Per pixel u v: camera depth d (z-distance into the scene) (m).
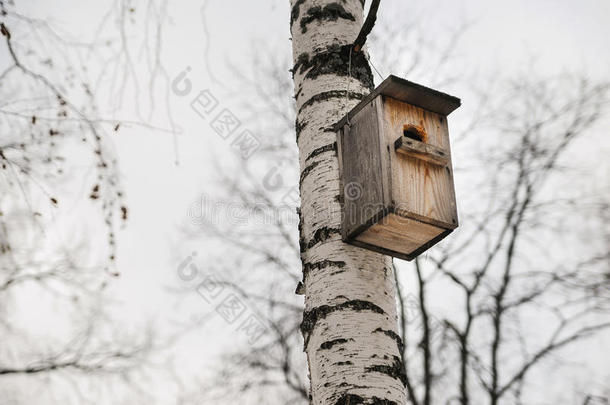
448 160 4.04
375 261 3.83
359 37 4.30
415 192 3.86
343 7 4.62
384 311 3.67
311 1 4.66
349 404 3.37
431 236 3.89
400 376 3.53
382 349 3.53
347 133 4.05
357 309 3.62
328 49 4.41
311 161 4.09
